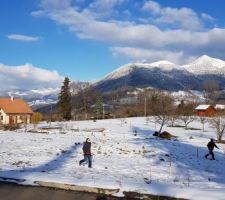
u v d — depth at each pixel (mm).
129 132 62312
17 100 102188
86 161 24703
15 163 21781
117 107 158375
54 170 19875
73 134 51562
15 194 13641
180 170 23578
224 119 71312
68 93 107375
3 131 54594
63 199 13102
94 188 14133
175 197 12648
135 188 13828
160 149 36062
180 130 72500
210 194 12734
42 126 71500
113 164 24203
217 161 30906
